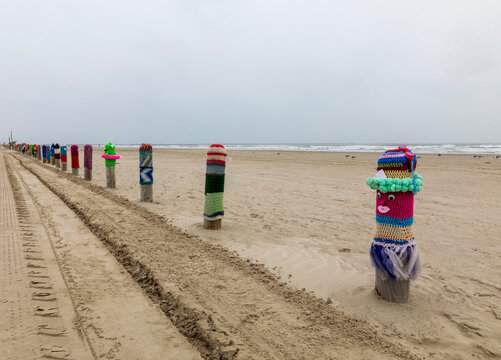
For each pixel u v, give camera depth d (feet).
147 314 10.58
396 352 8.84
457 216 25.14
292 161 87.71
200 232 19.90
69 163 79.46
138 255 15.35
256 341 9.11
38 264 14.29
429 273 14.48
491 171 57.57
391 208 11.23
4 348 8.55
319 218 24.17
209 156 20.29
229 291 12.18
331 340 9.31
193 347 8.99
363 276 13.99
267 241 18.67
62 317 10.18
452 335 9.71
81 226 20.56
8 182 39.40
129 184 41.34
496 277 14.05
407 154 10.88
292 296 11.96
